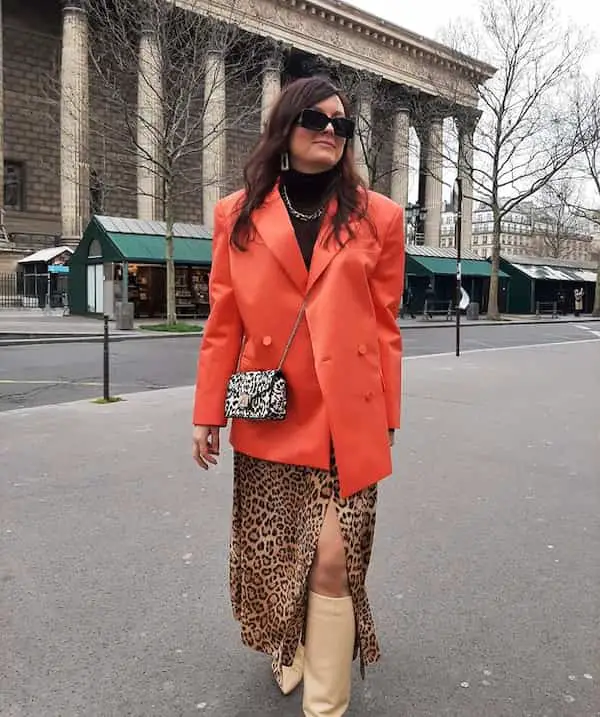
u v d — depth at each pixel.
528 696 2.61
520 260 44.66
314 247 2.24
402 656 2.89
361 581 2.32
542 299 44.47
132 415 7.98
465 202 53.81
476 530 4.37
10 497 4.90
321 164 2.27
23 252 40.31
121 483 5.28
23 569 3.71
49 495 4.96
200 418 2.41
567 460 6.12
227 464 5.87
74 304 29.42
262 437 2.37
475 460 6.09
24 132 45.62
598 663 2.85
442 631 3.10
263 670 2.77
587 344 19.92
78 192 40.19
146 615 3.21
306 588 2.29
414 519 4.57
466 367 13.09
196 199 49.41
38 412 8.16
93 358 14.84
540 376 11.88
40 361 14.22
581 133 36.09
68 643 2.96
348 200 2.27
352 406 2.23
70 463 5.83
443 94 40.31
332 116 2.28
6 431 7.08
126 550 3.98
